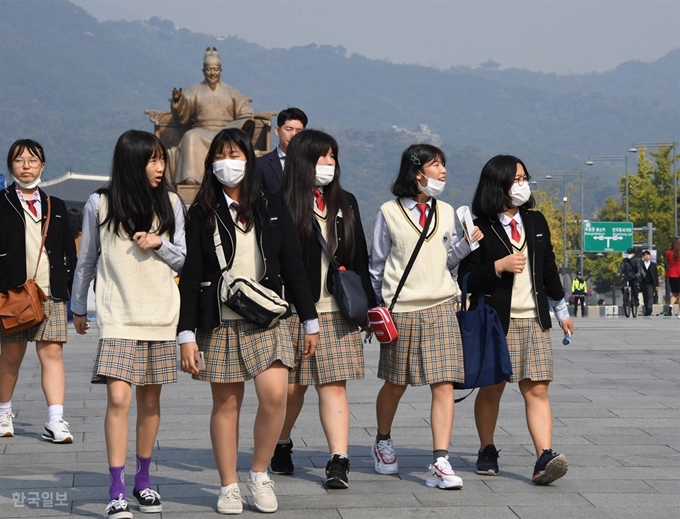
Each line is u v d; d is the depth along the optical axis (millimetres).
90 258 5969
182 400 9945
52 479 6621
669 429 8461
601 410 9391
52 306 8031
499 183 6809
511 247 6816
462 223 6707
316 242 6508
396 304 6715
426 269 6711
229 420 5883
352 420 8828
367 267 6762
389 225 6793
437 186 6750
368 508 5902
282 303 5762
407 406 9594
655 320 23078
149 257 5820
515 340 6789
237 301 5707
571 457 7355
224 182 5859
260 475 5934
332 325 6512
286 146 7492
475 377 6621
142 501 5836
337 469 6352
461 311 6766
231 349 5848
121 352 5723
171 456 7352
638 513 5805
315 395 10352
